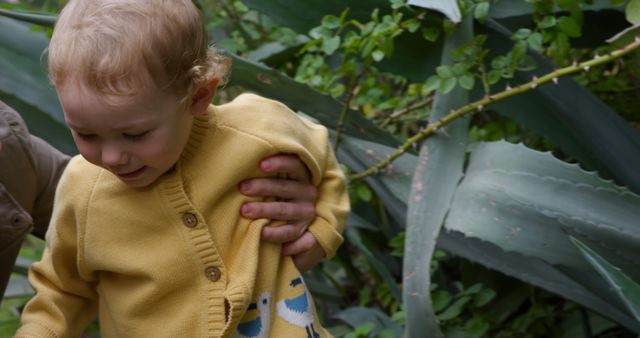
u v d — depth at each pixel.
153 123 1.18
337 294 2.42
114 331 1.36
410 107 2.26
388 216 2.38
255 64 1.88
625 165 1.97
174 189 1.30
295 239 1.41
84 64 1.13
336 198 1.47
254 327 1.34
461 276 2.37
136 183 1.25
